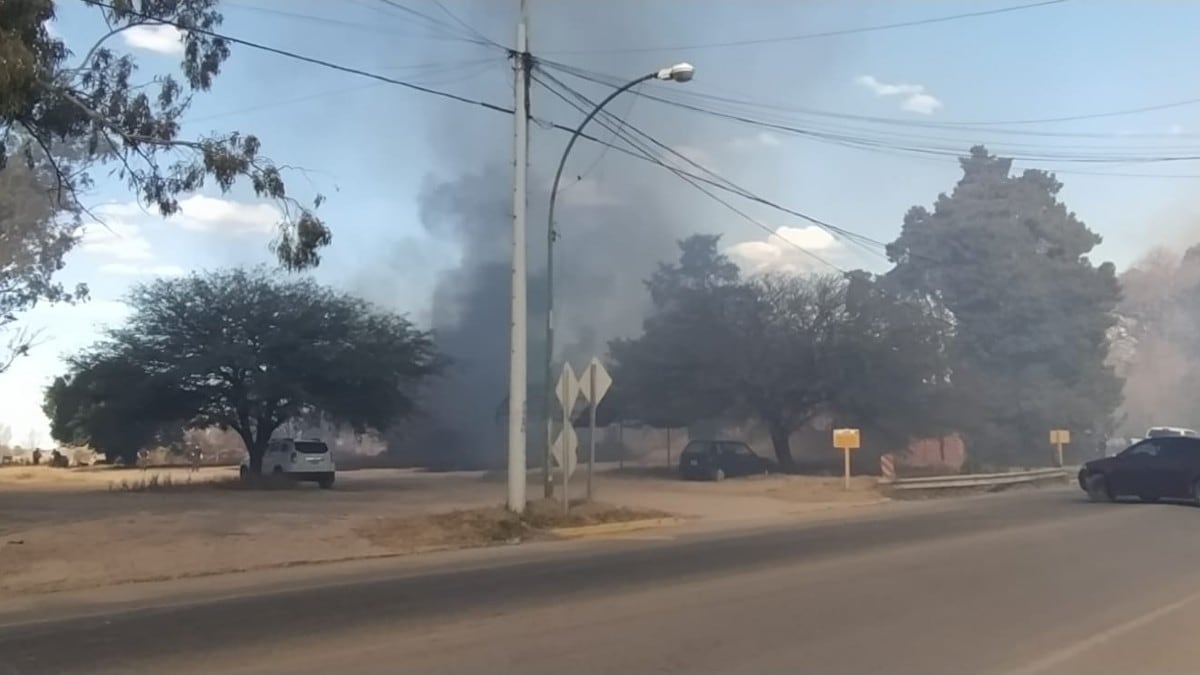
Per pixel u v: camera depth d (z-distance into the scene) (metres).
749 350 48.38
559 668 9.15
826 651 9.84
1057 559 16.72
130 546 17.91
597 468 54.69
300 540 19.27
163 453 73.81
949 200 63.78
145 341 41.62
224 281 42.19
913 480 36.41
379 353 43.47
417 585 14.29
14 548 17.30
